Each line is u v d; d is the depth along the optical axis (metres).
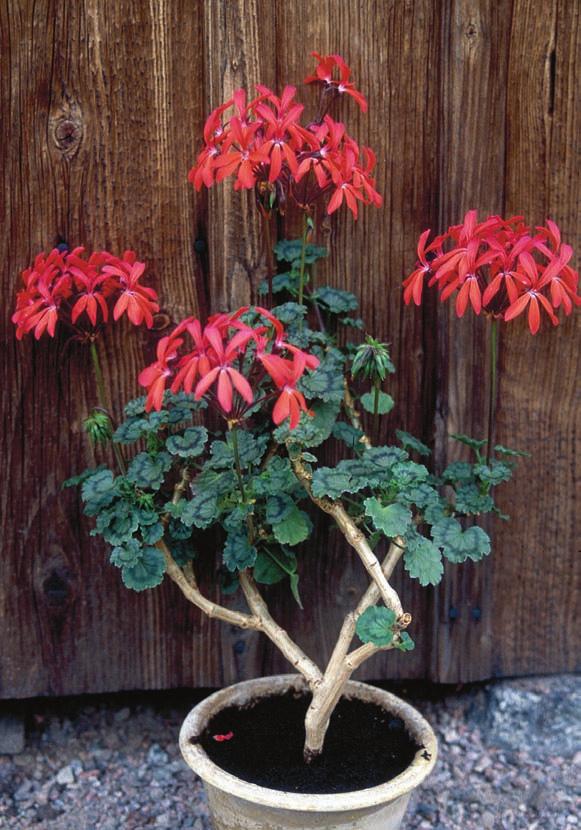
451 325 2.24
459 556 1.92
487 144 2.17
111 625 2.36
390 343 2.27
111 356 2.21
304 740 2.01
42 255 1.89
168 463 1.99
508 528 2.40
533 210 2.24
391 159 2.20
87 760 2.40
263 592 2.38
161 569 1.98
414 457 2.33
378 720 2.06
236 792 1.77
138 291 1.87
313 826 1.80
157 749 2.43
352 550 2.38
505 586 2.43
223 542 2.30
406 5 2.14
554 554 2.43
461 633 2.43
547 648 2.48
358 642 2.45
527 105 2.19
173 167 2.14
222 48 2.06
